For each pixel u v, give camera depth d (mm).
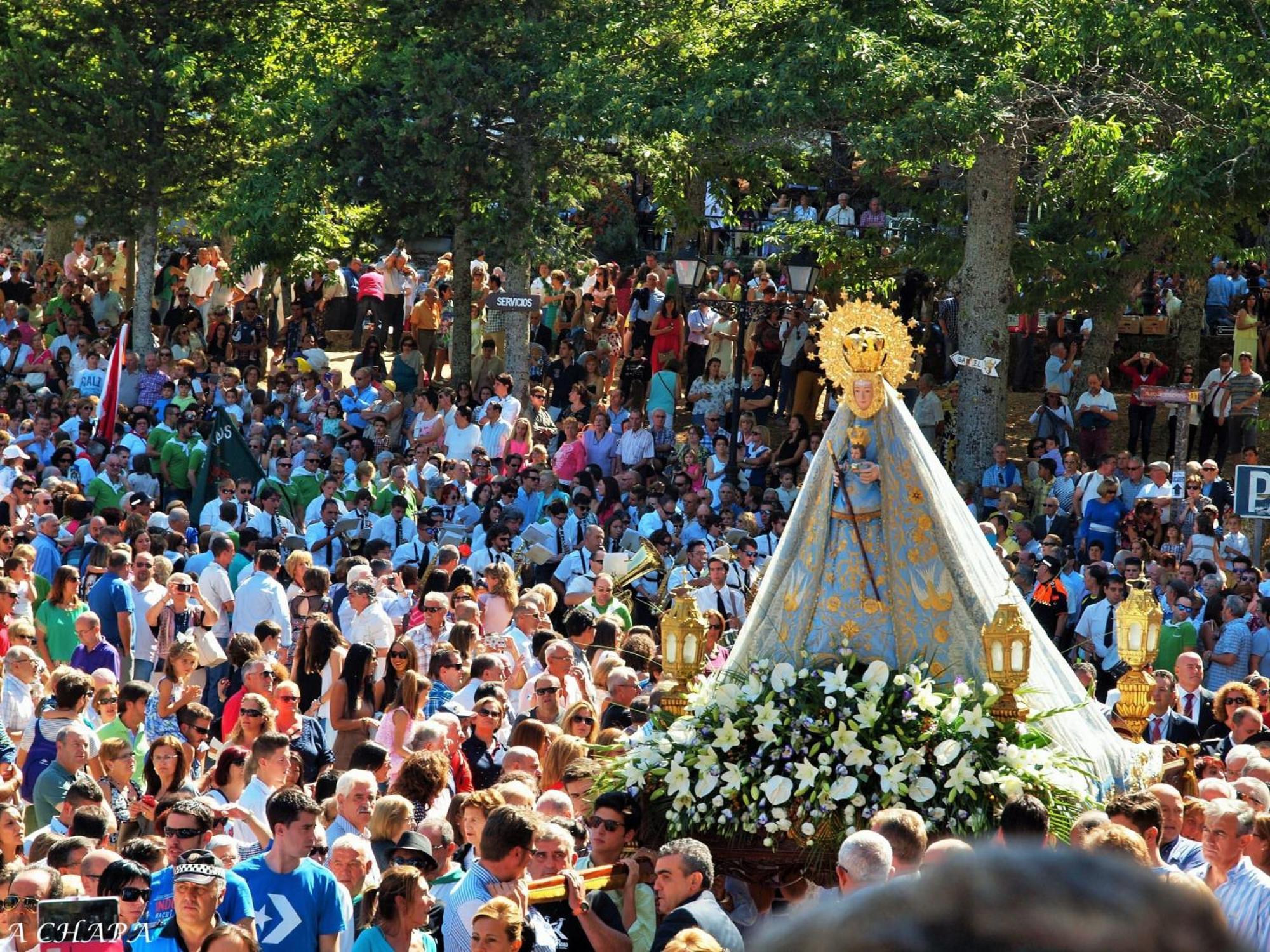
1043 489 28328
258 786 11672
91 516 22734
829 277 34875
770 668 11039
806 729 10586
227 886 9023
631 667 16438
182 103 37312
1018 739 10523
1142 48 28406
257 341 38812
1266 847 9352
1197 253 33156
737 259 42250
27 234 50406
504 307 32375
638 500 26609
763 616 11383
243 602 18547
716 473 28453
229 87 38000
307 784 13617
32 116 37625
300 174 34750
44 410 30016
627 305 38062
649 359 37062
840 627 11055
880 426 11055
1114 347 40219
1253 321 36375
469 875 8977
